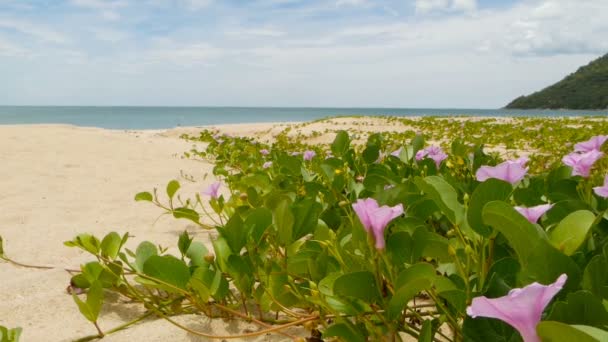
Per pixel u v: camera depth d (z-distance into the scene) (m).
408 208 2.00
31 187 5.02
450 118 21.30
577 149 2.27
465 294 1.28
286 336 1.85
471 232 1.58
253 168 5.03
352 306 1.42
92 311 1.83
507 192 1.39
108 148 8.37
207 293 1.88
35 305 2.17
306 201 1.98
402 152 3.65
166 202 4.53
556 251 1.06
